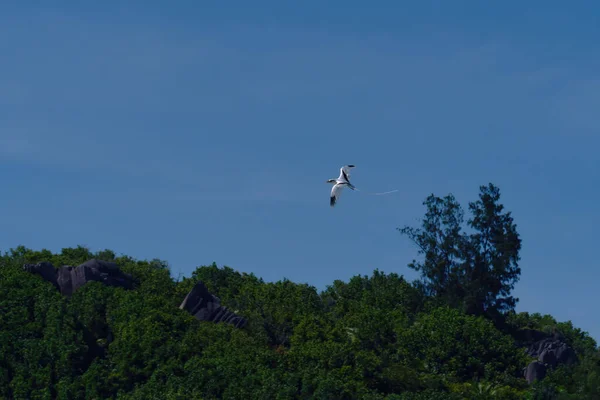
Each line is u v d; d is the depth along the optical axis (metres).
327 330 70.81
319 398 60.38
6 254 77.44
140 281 75.81
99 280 71.94
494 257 81.06
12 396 61.59
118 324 66.50
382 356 68.56
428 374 67.94
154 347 64.12
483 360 70.56
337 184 39.22
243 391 60.41
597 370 69.81
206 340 66.50
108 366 63.78
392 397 61.47
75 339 64.94
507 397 65.25
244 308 75.06
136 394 59.84
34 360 62.59
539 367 69.94
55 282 71.56
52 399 61.31
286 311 74.00
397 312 76.88
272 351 67.19
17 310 66.62
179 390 59.59
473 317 74.81
